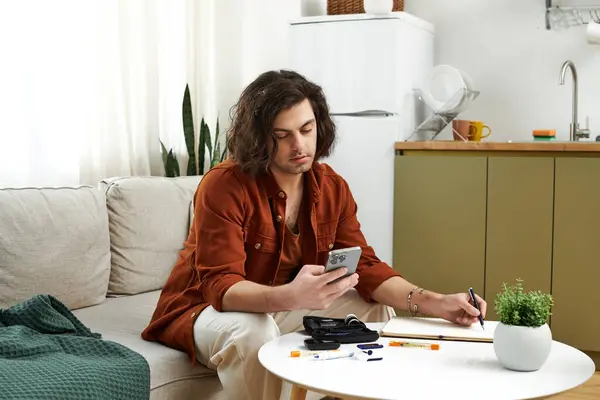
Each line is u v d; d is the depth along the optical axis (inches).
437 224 130.6
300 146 72.7
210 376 77.9
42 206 90.4
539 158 123.1
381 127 133.3
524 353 57.0
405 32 134.4
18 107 111.0
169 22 139.6
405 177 132.3
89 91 121.7
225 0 150.7
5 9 108.8
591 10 138.3
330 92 137.1
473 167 127.4
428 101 136.9
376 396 51.7
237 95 154.1
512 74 146.5
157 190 106.6
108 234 99.2
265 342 68.1
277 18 152.1
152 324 78.8
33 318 72.6
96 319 88.4
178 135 142.6
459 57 150.2
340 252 65.6
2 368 60.6
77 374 61.7
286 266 80.0
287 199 78.2
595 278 121.0
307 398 85.3
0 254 84.7
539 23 143.9
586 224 120.9
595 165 119.8
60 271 90.2
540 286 124.3
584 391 111.8
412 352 62.9
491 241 127.0
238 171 76.3
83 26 120.0
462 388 53.5
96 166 123.2
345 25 135.0
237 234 74.5
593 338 121.6
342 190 82.4
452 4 150.0
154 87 134.3
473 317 71.6
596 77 140.7
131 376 65.8
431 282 131.8
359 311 81.5
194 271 79.3
